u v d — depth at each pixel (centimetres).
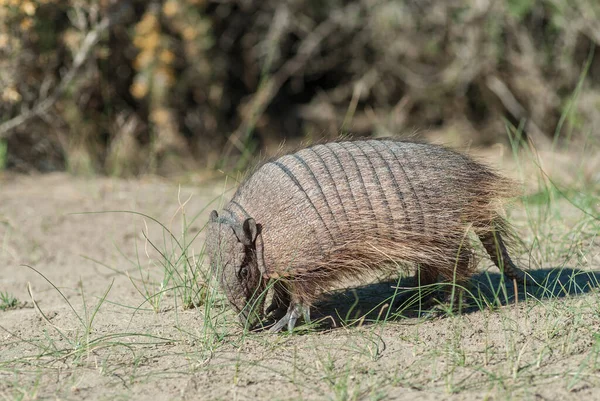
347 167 813
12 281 1125
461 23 2322
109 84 2108
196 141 2241
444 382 707
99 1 1864
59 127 1992
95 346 827
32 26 1788
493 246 897
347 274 831
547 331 796
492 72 2350
